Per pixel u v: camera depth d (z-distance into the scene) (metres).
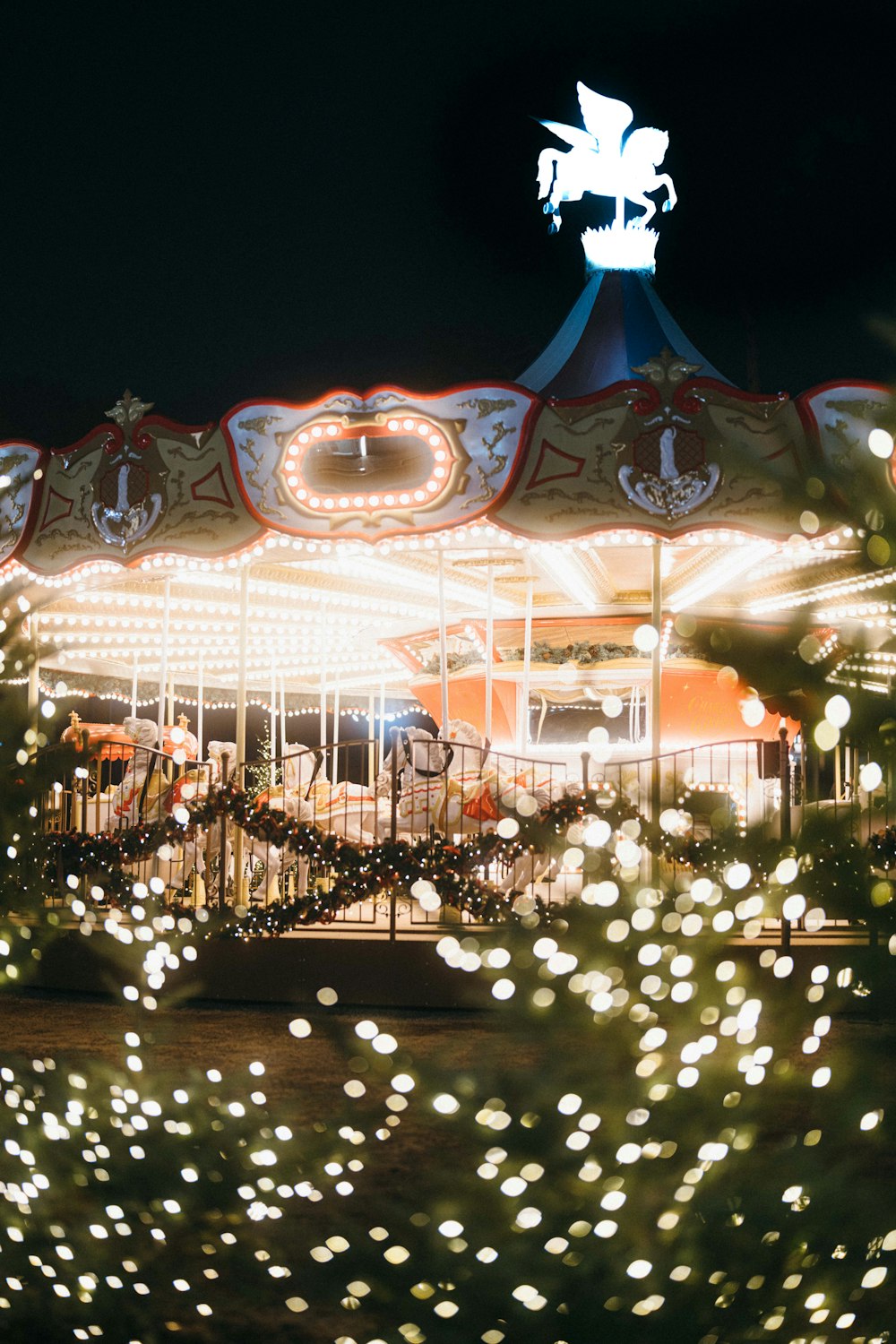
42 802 3.10
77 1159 3.57
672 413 9.83
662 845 2.87
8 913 3.25
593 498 9.98
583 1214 2.70
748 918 2.66
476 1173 2.83
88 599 14.56
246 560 10.84
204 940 10.05
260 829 10.12
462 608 15.43
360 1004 9.76
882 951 2.19
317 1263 3.18
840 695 2.02
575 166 14.28
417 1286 2.89
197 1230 3.52
